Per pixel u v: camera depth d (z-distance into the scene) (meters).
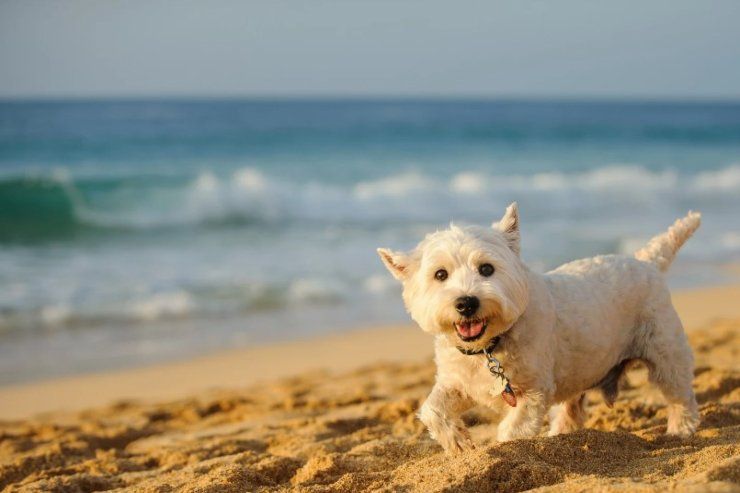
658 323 4.74
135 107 81.94
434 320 4.12
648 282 4.77
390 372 8.61
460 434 4.23
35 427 7.13
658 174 28.80
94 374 9.54
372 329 11.47
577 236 18.02
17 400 8.61
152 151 31.25
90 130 38.47
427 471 3.91
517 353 4.15
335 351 10.38
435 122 56.72
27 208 19.38
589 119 66.12
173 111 70.94
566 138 45.12
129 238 17.38
